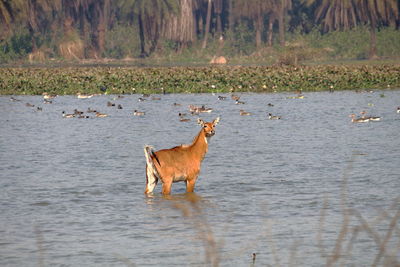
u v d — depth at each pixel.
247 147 93.06
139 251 43.38
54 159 83.81
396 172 70.81
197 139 60.50
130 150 91.62
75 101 179.12
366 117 125.88
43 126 124.69
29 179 69.75
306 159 81.25
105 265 40.75
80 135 110.19
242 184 65.38
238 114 143.50
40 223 51.12
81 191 62.97
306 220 50.78
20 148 94.38
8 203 58.19
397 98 177.12
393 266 39.75
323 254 42.38
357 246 43.94
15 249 44.38
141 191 62.62
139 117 139.25
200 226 49.38
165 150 59.97
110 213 53.94
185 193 61.31
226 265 40.25
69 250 43.91
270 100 176.75
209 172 72.75
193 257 41.94
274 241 45.28
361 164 76.62
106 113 147.75
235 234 47.09
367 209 54.09
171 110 153.12
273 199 58.31
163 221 50.97
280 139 101.94
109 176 71.06
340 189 62.16
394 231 47.22
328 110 149.12
